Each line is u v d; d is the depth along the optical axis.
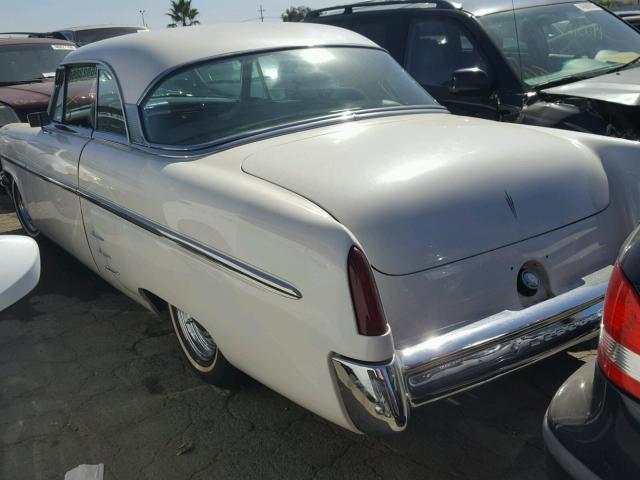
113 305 4.15
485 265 2.21
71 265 4.91
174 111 2.95
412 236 2.10
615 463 1.53
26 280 1.97
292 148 2.57
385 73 3.46
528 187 2.36
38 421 2.92
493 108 4.45
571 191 2.47
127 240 3.03
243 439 2.69
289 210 2.07
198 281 2.50
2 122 7.28
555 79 4.48
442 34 4.84
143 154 2.96
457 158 2.37
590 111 4.05
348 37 3.62
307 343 2.04
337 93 3.16
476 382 2.11
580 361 3.04
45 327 3.88
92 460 2.63
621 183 2.64
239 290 2.26
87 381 3.23
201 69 3.05
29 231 5.52
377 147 2.48
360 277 1.88
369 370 1.90
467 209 2.21
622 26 5.20
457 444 2.56
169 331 3.72
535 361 2.22
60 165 3.74
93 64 3.56
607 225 2.56
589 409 1.65
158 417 2.88
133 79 3.15
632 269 1.59
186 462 2.58
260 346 2.28
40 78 8.45
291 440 2.66
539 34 4.71
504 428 2.63
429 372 2.03
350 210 2.09
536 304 2.27
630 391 1.53
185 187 2.52
